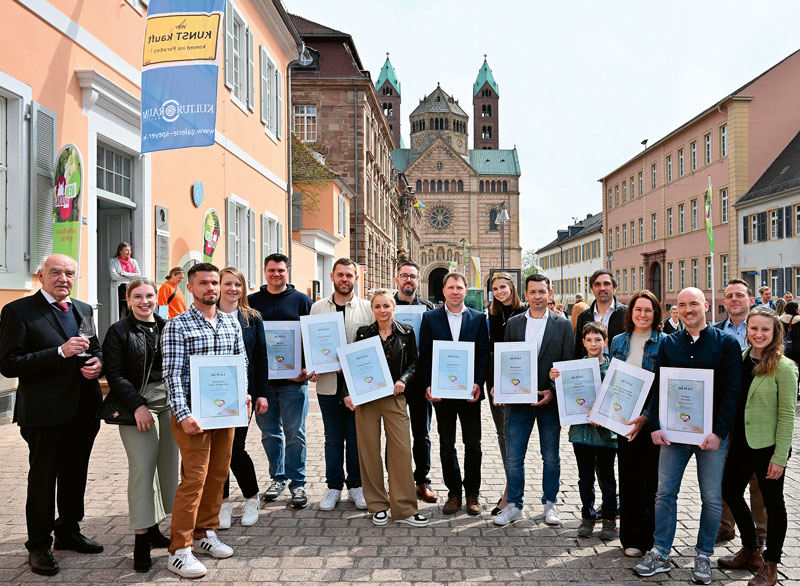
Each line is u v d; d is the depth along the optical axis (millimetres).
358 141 36938
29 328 4391
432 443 8828
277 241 20906
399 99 118188
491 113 118562
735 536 5258
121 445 7738
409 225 71438
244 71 17312
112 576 4371
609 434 5152
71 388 4453
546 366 5617
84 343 4312
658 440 4578
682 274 45438
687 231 43844
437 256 95125
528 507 5957
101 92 9641
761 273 34531
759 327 4441
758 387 4445
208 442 4617
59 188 8680
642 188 53219
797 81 36750
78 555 4711
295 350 6059
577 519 5656
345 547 4934
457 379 5777
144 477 4469
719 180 38906
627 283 57094
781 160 35594
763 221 34219
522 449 5605
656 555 4516
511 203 96312
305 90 36719
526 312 5922
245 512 5477
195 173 13773
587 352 5797
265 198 19672
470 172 95875
